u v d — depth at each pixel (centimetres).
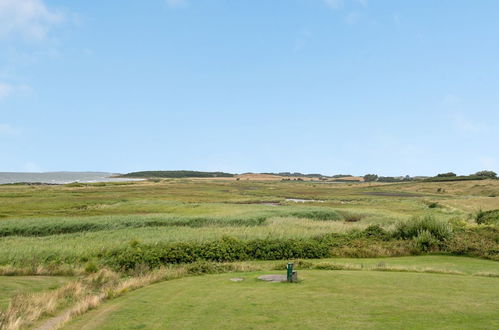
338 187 19262
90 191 12250
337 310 1367
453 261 2781
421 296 1575
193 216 5675
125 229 4522
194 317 1357
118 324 1322
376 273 2202
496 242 3219
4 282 2273
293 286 1838
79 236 4025
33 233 4575
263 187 18675
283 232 4038
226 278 2152
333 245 3300
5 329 1384
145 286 2052
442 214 6950
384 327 1152
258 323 1248
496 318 1230
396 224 3709
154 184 17962
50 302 1694
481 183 16188
